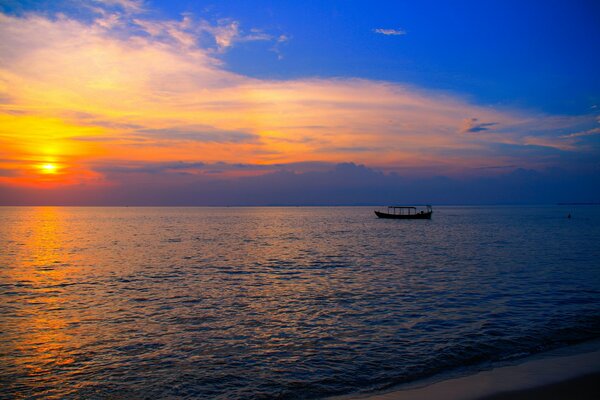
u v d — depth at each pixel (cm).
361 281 2766
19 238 6625
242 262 3762
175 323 1800
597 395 1053
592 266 3372
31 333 1672
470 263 3603
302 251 4669
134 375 1256
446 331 1638
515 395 1059
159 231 8406
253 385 1180
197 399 1106
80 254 4428
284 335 1620
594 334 1587
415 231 8225
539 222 11838
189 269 3353
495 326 1692
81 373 1274
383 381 1191
